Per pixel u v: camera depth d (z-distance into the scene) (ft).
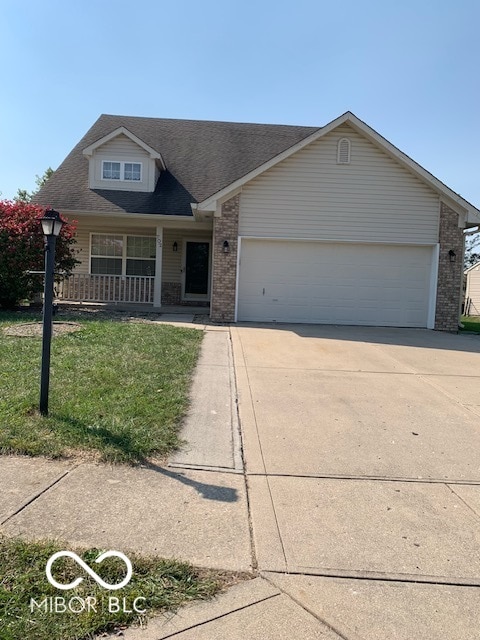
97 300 51.16
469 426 17.04
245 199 43.09
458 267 43.91
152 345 27.12
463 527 10.44
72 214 48.29
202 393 19.40
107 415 15.46
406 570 8.88
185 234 56.75
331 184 43.19
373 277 44.45
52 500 10.62
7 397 16.61
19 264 40.01
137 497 11.00
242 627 7.33
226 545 9.36
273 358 27.35
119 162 52.80
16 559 8.47
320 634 7.24
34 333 29.25
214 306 43.39
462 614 7.80
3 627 7.04
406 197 43.42
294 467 13.21
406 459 14.05
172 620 7.44
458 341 36.78
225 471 12.72
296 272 44.19
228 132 64.39
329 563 8.99
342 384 22.13
